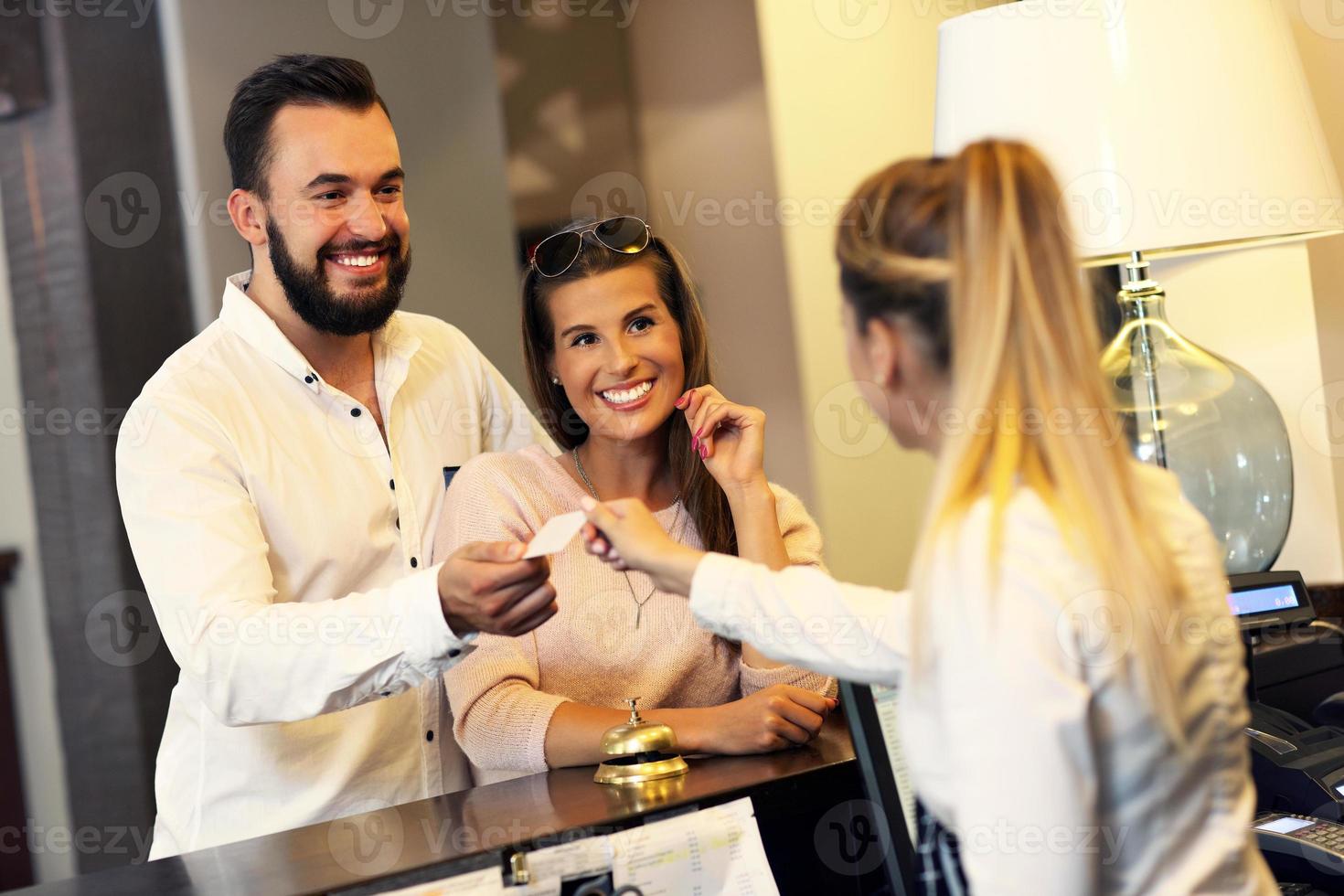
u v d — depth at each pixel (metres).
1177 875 0.92
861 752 1.11
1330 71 2.14
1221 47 1.65
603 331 1.61
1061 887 0.84
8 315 3.05
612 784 1.31
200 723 1.68
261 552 1.58
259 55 3.23
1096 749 0.89
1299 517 2.23
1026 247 0.94
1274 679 1.81
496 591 1.30
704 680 1.63
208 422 1.62
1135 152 1.65
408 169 3.52
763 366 3.50
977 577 0.88
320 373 1.79
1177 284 2.37
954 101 1.77
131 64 3.05
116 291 3.00
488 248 3.67
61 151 2.96
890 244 0.99
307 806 1.67
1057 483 0.92
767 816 1.24
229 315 1.75
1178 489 1.04
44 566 3.03
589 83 3.74
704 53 3.54
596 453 1.69
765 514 1.59
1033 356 0.93
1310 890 1.38
